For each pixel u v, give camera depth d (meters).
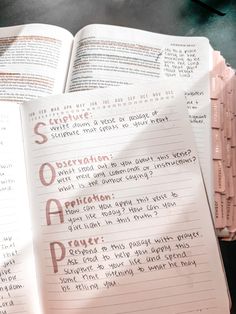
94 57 0.29
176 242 0.23
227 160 0.26
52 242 0.24
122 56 0.30
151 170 0.24
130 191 0.24
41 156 0.25
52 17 0.36
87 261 0.23
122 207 0.24
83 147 0.25
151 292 0.23
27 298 0.23
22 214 0.24
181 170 0.24
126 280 0.23
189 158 0.24
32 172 0.25
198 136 0.27
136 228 0.23
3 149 0.25
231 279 0.26
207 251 0.23
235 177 0.26
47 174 0.25
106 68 0.29
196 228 0.23
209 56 0.29
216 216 0.25
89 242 0.23
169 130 0.25
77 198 0.24
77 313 0.23
